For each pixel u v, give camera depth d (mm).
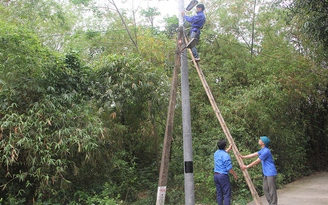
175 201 8633
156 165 10133
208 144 9711
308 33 8992
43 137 6715
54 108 7117
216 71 11219
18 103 7121
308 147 13211
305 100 12305
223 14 11797
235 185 8812
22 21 9711
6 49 6957
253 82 10641
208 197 8648
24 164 7016
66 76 7977
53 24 11180
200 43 11578
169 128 6672
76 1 10531
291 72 10664
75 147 7328
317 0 8242
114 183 8641
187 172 6434
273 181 6301
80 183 8062
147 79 8570
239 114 9969
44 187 6988
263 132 10344
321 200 7707
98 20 11469
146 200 8516
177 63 6977
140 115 9805
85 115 7445
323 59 11562
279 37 11766
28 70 7184
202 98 10742
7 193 7023
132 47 10648
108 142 8508
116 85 8305
